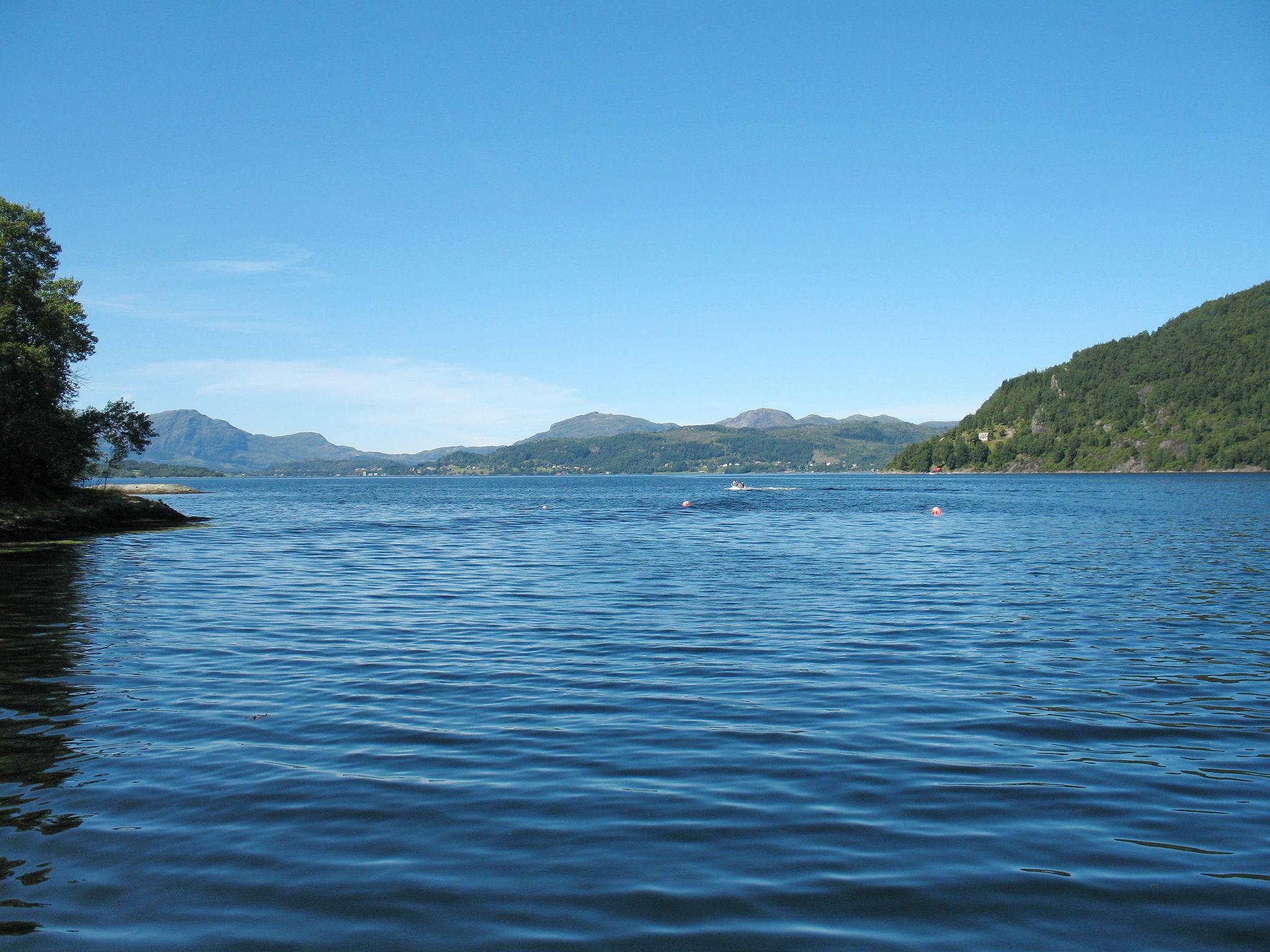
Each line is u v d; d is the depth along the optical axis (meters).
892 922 6.57
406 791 9.26
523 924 6.52
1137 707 12.75
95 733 11.36
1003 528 53.22
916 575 29.47
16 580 29.11
